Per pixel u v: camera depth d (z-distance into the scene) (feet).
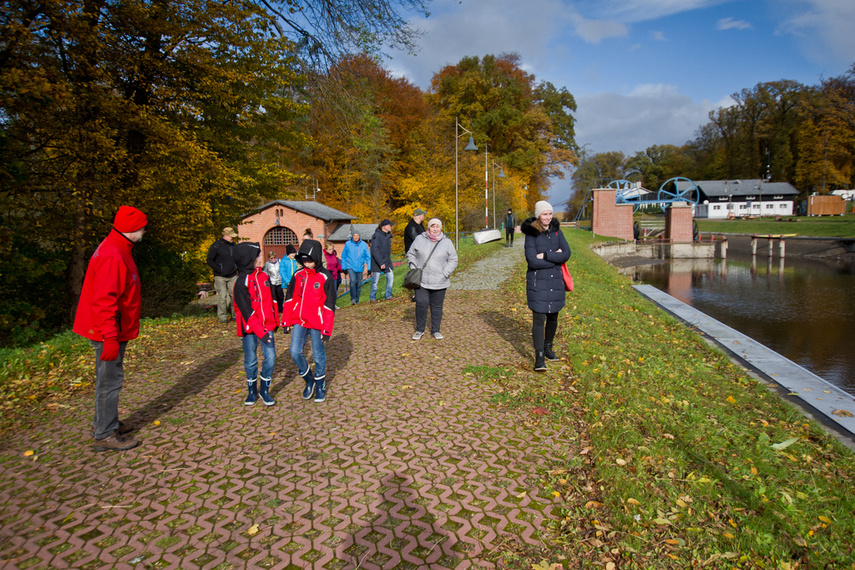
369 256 37.11
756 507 10.32
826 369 33.68
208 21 33.76
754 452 12.91
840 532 9.60
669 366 20.49
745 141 256.11
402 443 13.15
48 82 26.16
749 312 58.03
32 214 33.35
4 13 26.22
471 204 127.95
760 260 124.88
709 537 9.39
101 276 11.87
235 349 24.08
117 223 12.51
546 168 194.80
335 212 125.39
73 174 30.60
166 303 39.65
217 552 8.99
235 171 39.86
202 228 39.88
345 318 30.35
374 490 10.93
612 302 35.40
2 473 11.79
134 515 10.11
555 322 19.77
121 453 12.77
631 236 155.12
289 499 10.62
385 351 22.22
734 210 253.85
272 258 32.12
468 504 10.40
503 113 166.09
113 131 30.71
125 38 33.06
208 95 38.68
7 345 29.12
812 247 128.88
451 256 23.82
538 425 14.21
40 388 17.78
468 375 18.62
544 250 18.30
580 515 10.03
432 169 129.08
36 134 30.09
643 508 10.16
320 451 12.76
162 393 17.38
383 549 9.03
